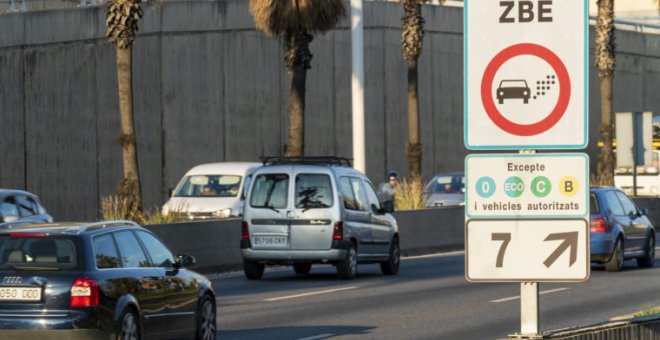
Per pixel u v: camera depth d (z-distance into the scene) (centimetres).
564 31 1450
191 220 6316
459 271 5969
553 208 1465
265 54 11225
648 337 1830
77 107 10644
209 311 3131
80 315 2561
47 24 10712
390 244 5756
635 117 8419
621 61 14588
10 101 10856
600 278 5450
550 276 1463
